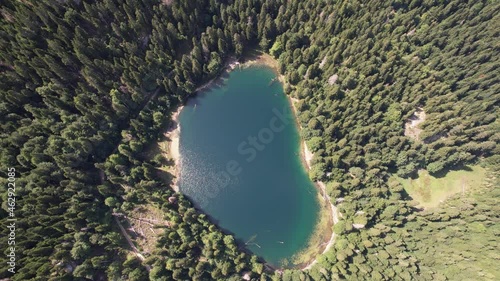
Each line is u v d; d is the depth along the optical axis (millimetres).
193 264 71000
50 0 67688
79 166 71688
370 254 77375
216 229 78750
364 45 82312
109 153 76750
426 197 83250
